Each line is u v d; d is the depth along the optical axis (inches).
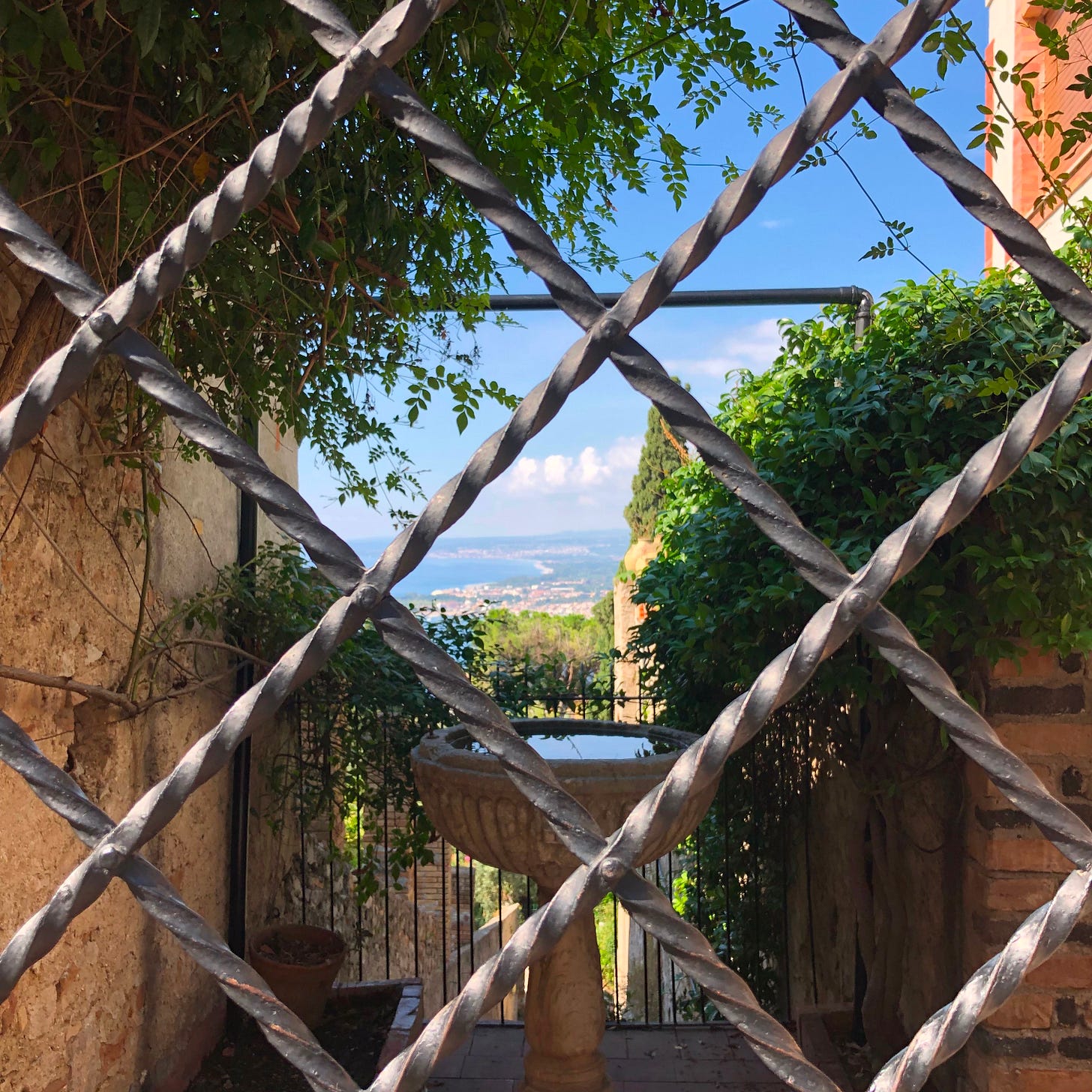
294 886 181.6
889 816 137.8
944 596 104.9
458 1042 29.0
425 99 76.0
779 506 30.8
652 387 30.6
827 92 30.4
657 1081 137.9
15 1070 88.8
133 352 31.0
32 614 93.0
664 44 85.3
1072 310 30.5
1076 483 97.0
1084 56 78.4
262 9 58.9
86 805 30.9
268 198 79.2
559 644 493.4
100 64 72.4
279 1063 140.3
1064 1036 103.3
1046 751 104.4
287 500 30.7
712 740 29.6
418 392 106.3
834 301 175.5
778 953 166.6
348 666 149.9
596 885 29.3
